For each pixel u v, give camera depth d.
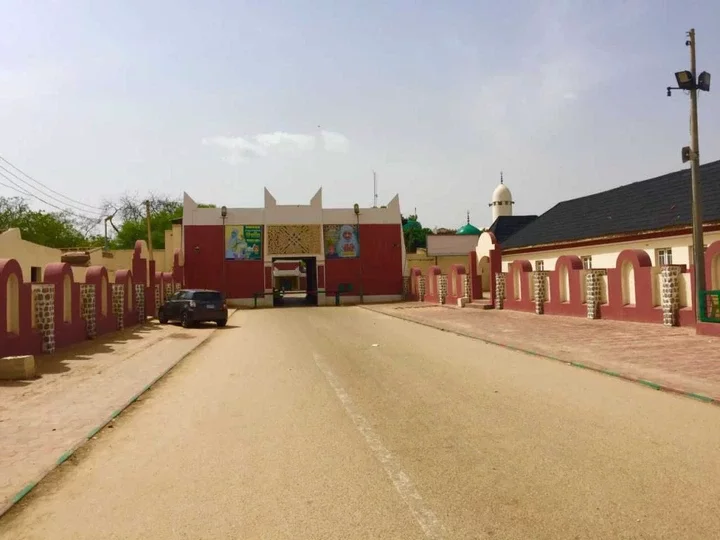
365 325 24.70
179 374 13.08
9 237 27.09
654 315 19.39
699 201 16.62
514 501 5.05
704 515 4.66
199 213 43.84
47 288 16.36
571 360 12.90
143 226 71.44
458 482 5.55
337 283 45.03
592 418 7.87
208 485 5.73
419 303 40.81
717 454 6.21
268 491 5.50
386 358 14.27
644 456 6.18
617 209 32.22
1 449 7.23
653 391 9.69
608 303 21.94
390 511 4.93
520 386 10.27
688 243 24.59
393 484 5.55
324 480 5.74
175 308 26.98
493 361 13.38
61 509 5.30
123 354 16.47
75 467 6.53
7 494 5.68
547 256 35.84
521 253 38.91
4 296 13.67
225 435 7.58
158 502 5.34
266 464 6.30
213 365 14.27
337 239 45.19
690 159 16.73
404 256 46.16
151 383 11.76
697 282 16.41
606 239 29.61
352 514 4.89
